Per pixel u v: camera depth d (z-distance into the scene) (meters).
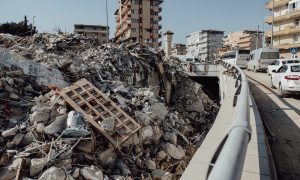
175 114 12.52
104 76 12.57
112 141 7.49
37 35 16.62
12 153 6.43
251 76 24.30
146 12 78.56
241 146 1.94
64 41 16.08
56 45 15.33
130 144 8.09
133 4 77.44
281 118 8.71
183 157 9.12
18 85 9.28
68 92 8.60
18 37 16.86
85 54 15.02
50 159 6.19
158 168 8.24
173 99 18.11
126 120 8.48
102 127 7.68
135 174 7.39
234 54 34.84
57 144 6.70
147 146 8.77
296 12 50.50
